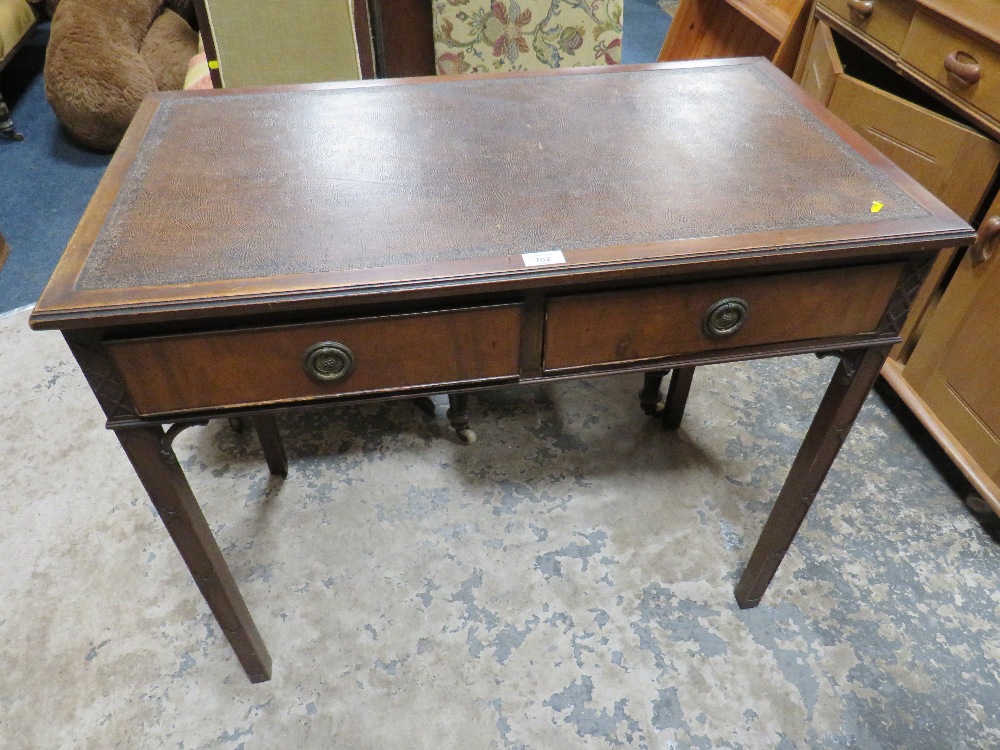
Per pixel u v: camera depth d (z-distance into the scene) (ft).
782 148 3.13
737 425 5.10
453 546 4.29
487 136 3.22
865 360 2.99
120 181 2.85
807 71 5.56
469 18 5.38
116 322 2.24
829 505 4.58
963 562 4.25
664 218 2.67
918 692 3.65
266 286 2.32
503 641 3.84
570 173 2.95
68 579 4.12
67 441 4.96
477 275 2.40
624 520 4.45
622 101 3.52
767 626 3.92
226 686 3.66
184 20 9.58
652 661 3.76
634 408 5.23
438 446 4.94
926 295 4.70
